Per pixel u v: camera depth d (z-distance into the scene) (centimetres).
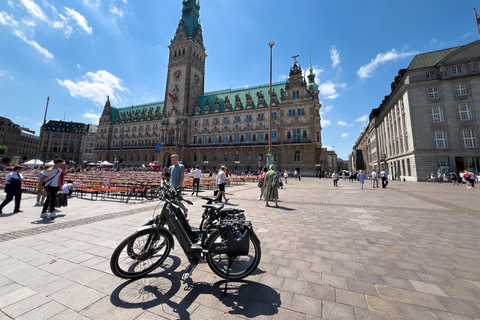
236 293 335
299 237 610
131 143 9288
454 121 3600
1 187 1767
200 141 7462
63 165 853
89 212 917
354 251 507
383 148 6103
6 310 284
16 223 723
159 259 411
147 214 879
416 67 4047
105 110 10312
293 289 345
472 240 583
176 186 793
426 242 568
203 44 8681
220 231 386
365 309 293
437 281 368
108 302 309
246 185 2755
